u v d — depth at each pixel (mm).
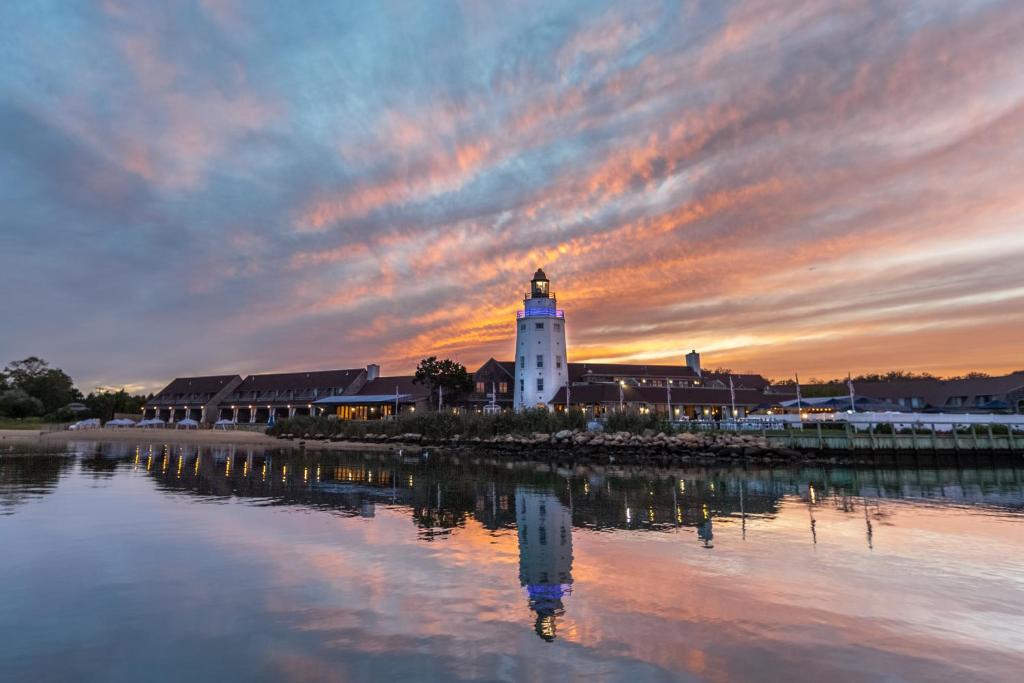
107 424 96250
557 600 10328
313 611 9672
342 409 90250
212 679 7234
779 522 18203
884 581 11617
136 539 14883
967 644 8453
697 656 7957
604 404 71312
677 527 17297
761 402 78188
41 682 7133
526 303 78500
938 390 82250
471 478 31344
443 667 7562
